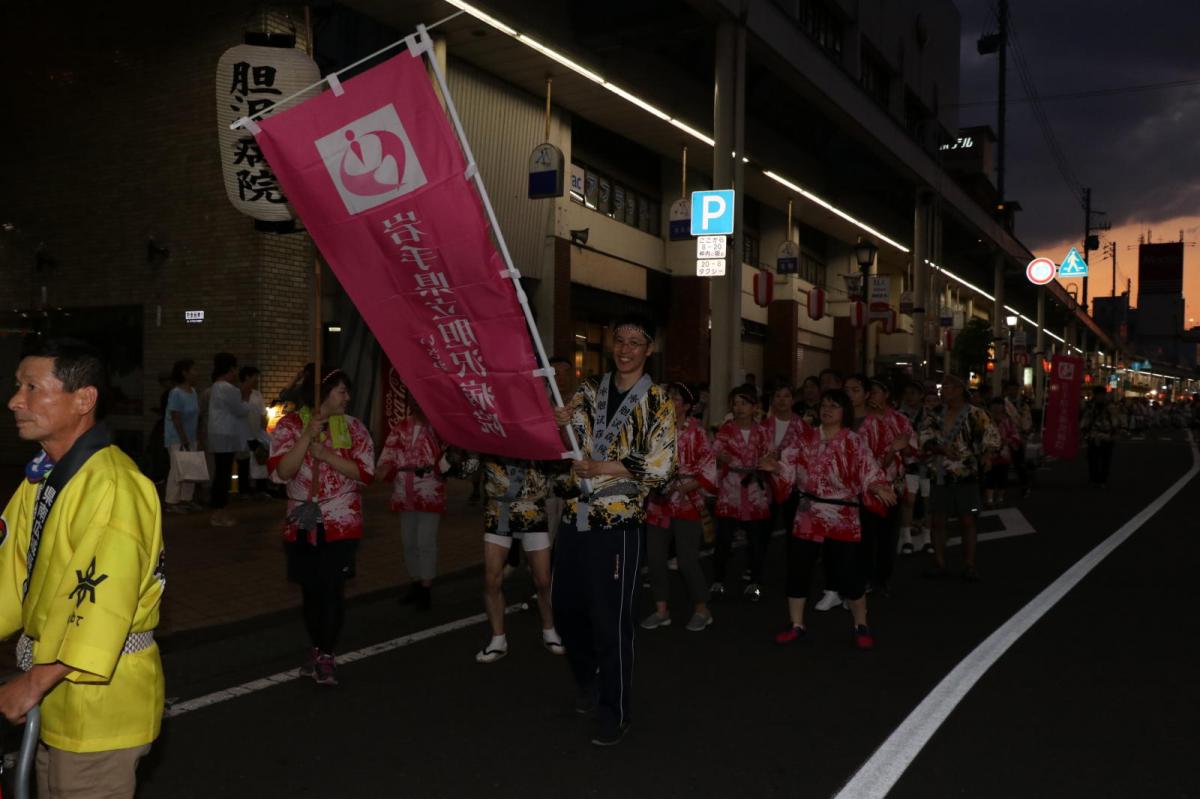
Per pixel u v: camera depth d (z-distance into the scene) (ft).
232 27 39.22
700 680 16.78
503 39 41.63
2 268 46.03
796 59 53.98
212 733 13.91
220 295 39.65
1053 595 23.97
